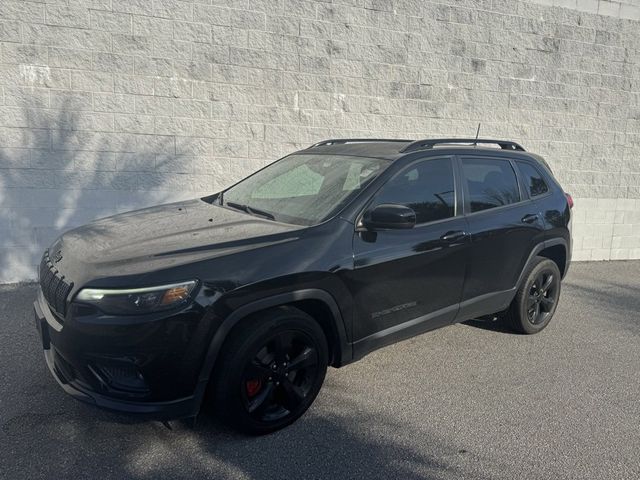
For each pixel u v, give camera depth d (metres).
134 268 2.96
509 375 4.36
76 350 2.92
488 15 8.09
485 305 4.62
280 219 3.83
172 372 2.91
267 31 6.86
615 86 9.15
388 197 3.88
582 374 4.44
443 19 7.81
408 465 3.11
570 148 9.02
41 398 3.63
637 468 3.17
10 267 6.26
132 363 2.86
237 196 4.54
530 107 8.62
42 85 6.05
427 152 4.30
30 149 6.12
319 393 3.92
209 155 6.84
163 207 4.38
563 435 3.49
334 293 3.45
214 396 3.12
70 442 3.17
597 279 7.96
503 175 4.94
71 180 6.32
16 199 6.16
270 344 3.27
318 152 4.71
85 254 3.25
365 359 4.57
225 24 6.66
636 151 9.48
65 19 6.03
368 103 7.55
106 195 6.48
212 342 3.01
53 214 6.32
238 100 6.86
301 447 3.24
